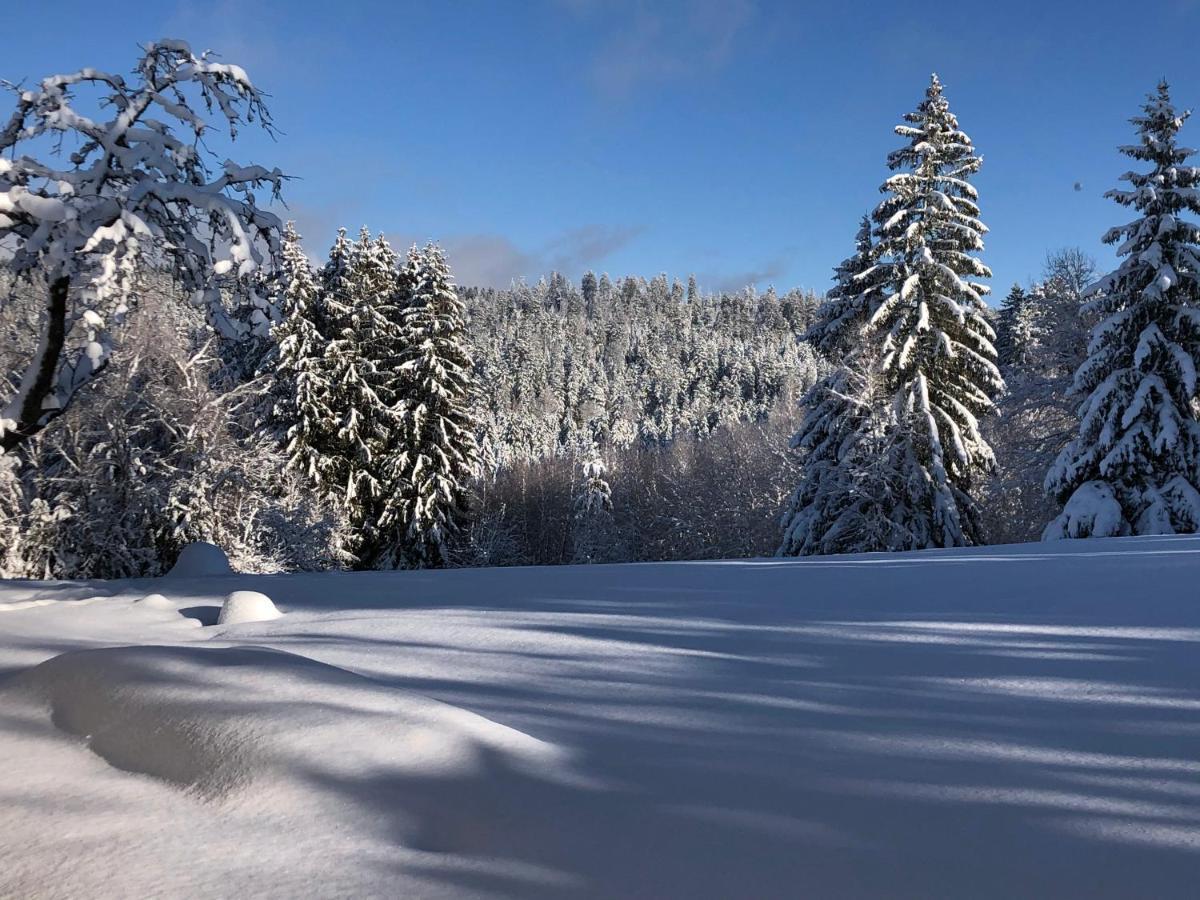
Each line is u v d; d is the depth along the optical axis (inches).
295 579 410.9
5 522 729.0
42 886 84.9
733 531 1624.0
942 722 130.5
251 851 91.6
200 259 376.8
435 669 184.1
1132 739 117.2
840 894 78.2
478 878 83.8
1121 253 820.0
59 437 765.3
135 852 91.9
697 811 99.5
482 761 115.3
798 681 160.4
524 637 217.5
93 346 331.3
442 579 383.6
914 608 231.5
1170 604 212.5
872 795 102.7
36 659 209.3
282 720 121.4
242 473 870.4
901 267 943.7
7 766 122.2
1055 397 999.6
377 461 1216.2
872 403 939.3
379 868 86.7
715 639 203.3
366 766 110.8
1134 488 797.9
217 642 234.1
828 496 971.9
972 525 932.0
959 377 928.9
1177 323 780.6
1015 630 193.2
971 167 947.3
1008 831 90.4
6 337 622.8
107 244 322.7
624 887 80.9
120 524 792.9
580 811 100.4
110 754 125.9
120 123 336.8
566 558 2348.7
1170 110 818.8
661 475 2272.4
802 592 277.0
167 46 358.9
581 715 143.5
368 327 1274.6
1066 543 454.9
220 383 1037.8
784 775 111.0
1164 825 89.4
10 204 318.0
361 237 1299.2
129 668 150.4
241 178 363.6
